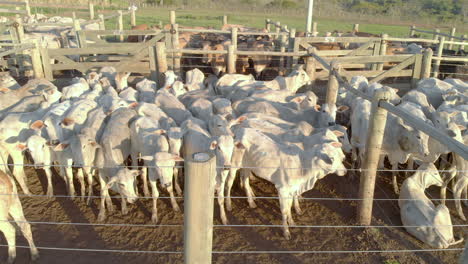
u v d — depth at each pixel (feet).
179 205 21.18
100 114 23.40
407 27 124.57
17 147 19.66
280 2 219.82
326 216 20.40
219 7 196.13
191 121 22.63
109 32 40.68
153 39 38.40
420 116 23.43
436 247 17.85
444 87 30.42
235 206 21.34
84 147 19.72
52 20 65.57
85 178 23.94
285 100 29.07
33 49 32.60
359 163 24.30
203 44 48.47
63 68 34.09
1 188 15.06
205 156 9.65
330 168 18.34
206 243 10.33
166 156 18.65
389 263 16.97
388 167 25.98
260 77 47.26
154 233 18.81
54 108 23.90
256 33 46.52
